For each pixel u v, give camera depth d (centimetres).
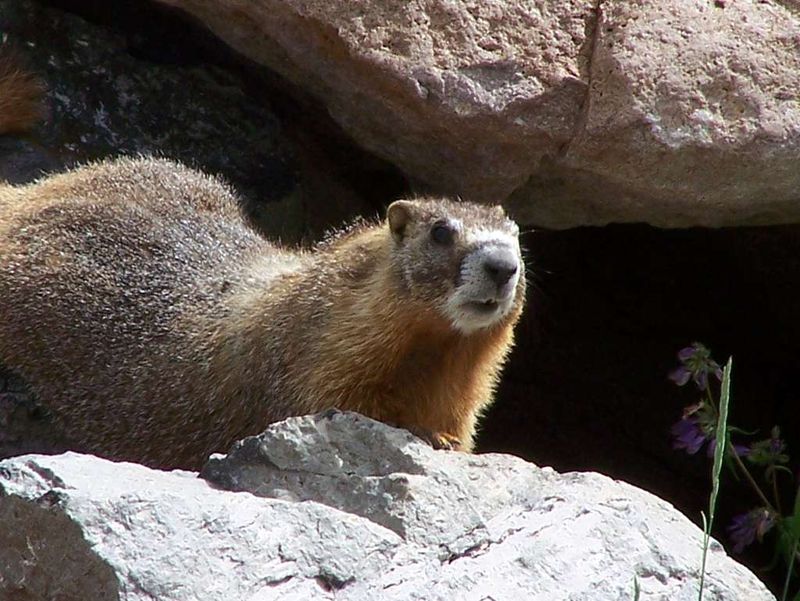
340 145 1309
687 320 1466
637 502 830
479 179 1166
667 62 1098
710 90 1096
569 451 1416
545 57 1113
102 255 1146
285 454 827
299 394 1009
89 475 757
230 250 1152
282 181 1318
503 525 784
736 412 1424
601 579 761
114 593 693
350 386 990
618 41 1106
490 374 1053
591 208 1198
